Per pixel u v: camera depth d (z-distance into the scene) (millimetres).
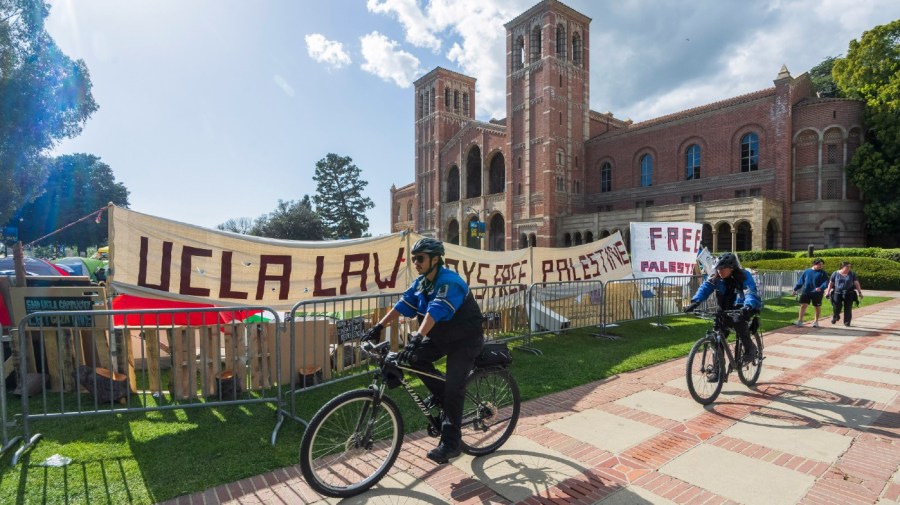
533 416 4746
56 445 4012
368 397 3352
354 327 5977
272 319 6770
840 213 28312
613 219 35875
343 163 68000
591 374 6297
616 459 3758
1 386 3852
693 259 11461
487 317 7727
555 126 41000
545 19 41031
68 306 5441
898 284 19938
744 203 28547
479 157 51188
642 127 38719
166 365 6574
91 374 5121
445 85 53125
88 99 19469
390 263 7809
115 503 3104
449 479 3447
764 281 14297
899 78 26438
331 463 3574
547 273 10031
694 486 3326
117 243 5762
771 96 30656
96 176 59938
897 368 6617
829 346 8203
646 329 10102
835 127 28656
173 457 3783
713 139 34094
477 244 48750
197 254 6219
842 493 3211
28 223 51875
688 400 5250
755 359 5727
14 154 17531
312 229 58750
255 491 3266
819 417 4672
